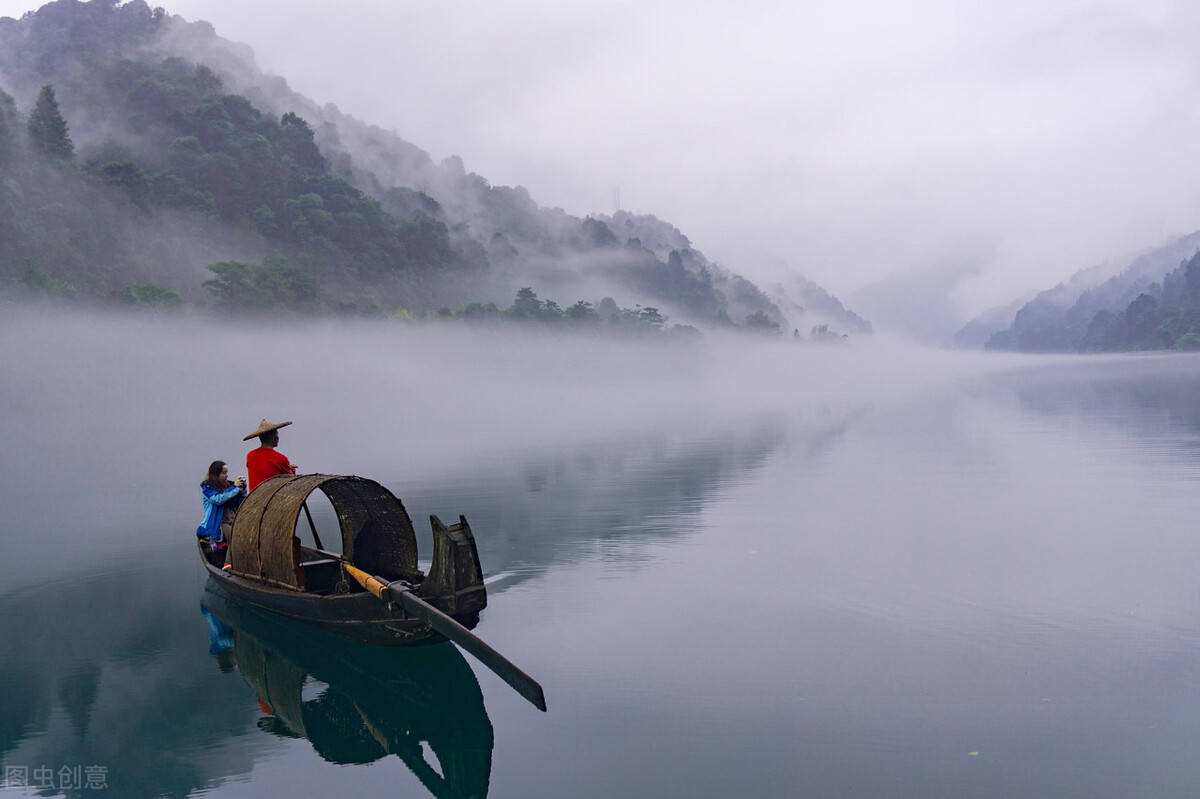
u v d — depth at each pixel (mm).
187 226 142500
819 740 5035
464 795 4555
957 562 8898
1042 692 5574
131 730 5570
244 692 6207
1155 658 6078
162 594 8789
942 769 4660
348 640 6922
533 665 6340
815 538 10344
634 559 9562
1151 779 4500
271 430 9117
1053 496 12773
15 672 6582
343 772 4969
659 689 5832
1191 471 14773
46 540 11648
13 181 104812
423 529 11766
